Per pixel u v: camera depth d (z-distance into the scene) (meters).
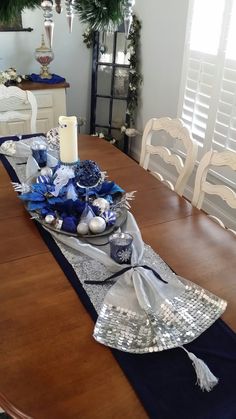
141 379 0.77
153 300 0.94
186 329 0.88
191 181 2.99
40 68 3.47
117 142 3.88
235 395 0.74
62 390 0.74
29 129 2.40
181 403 0.72
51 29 0.88
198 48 2.59
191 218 1.37
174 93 3.03
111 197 1.41
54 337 0.86
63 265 1.10
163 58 3.08
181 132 1.68
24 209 1.39
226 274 1.09
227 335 0.88
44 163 1.68
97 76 3.64
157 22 3.06
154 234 1.26
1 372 0.77
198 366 0.78
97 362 0.80
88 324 0.90
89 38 3.49
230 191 1.41
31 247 1.18
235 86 2.35
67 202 1.29
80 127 3.97
